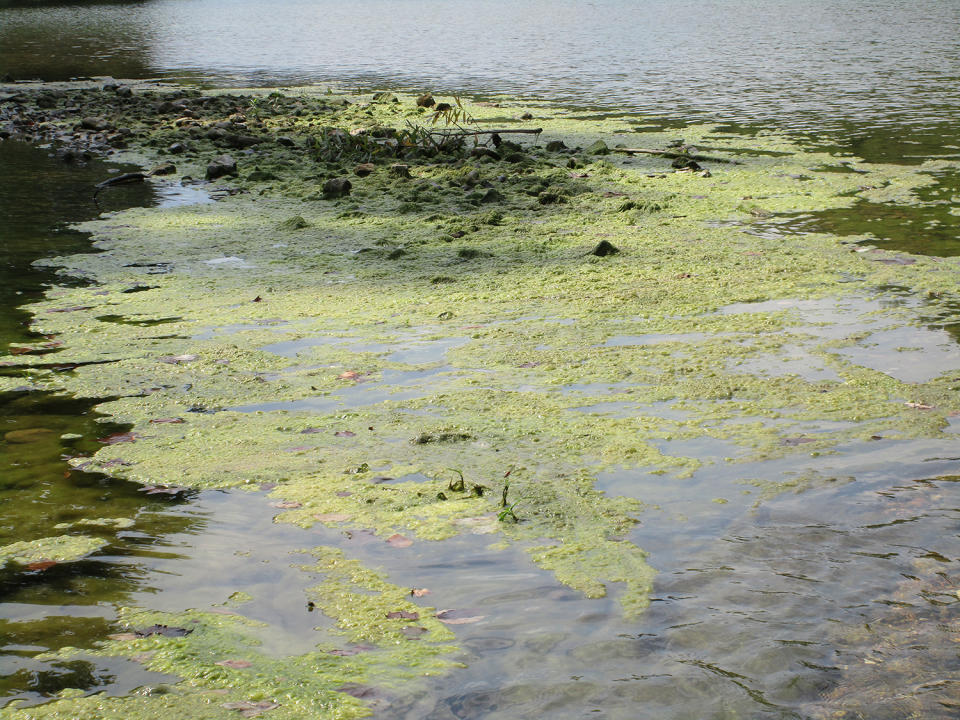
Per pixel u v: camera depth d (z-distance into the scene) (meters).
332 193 8.80
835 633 2.50
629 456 3.63
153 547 3.05
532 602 2.70
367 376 4.52
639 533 3.06
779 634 2.51
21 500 3.36
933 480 3.34
